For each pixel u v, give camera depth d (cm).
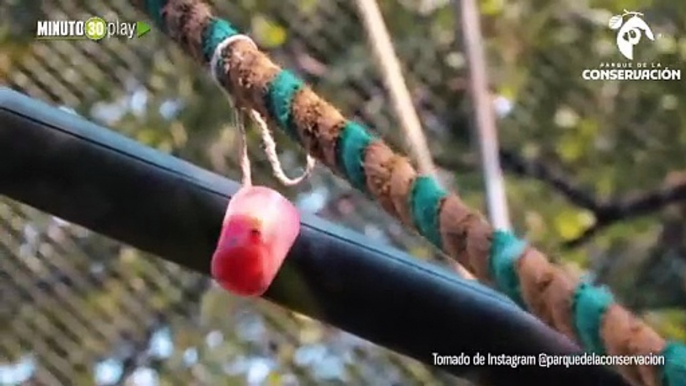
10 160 128
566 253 219
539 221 220
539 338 126
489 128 137
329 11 212
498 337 126
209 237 128
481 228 93
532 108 221
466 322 126
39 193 129
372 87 207
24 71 221
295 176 201
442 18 215
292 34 215
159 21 105
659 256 221
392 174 95
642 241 221
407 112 130
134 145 130
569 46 221
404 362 217
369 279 126
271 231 106
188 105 212
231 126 207
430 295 126
